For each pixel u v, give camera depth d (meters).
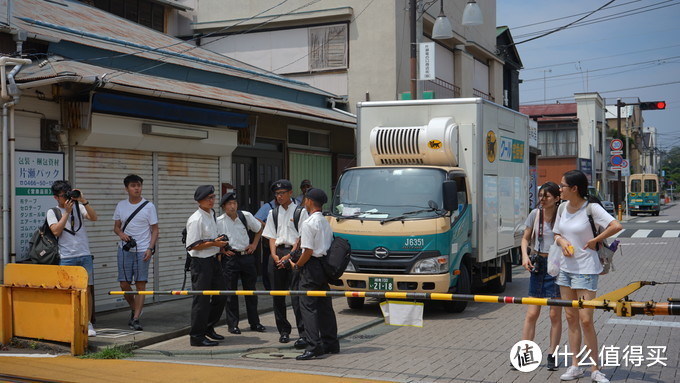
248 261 9.33
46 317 8.13
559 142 53.44
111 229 10.62
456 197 10.27
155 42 14.43
